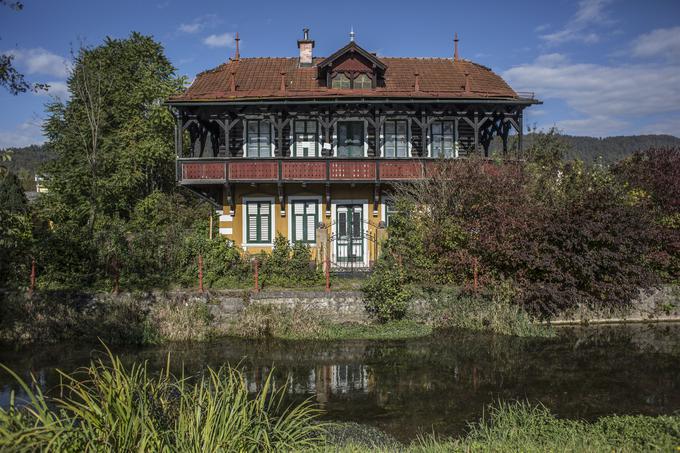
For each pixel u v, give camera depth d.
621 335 15.35
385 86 22.33
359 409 9.79
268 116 21.61
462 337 15.16
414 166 20.66
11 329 15.25
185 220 28.69
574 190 18.52
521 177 18.41
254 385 11.27
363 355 13.58
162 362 13.09
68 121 31.75
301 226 21.91
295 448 6.27
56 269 17.58
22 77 11.45
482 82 23.19
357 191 21.92
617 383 11.13
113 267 17.45
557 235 16.39
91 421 4.96
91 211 29.25
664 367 12.28
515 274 16.70
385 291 16.09
